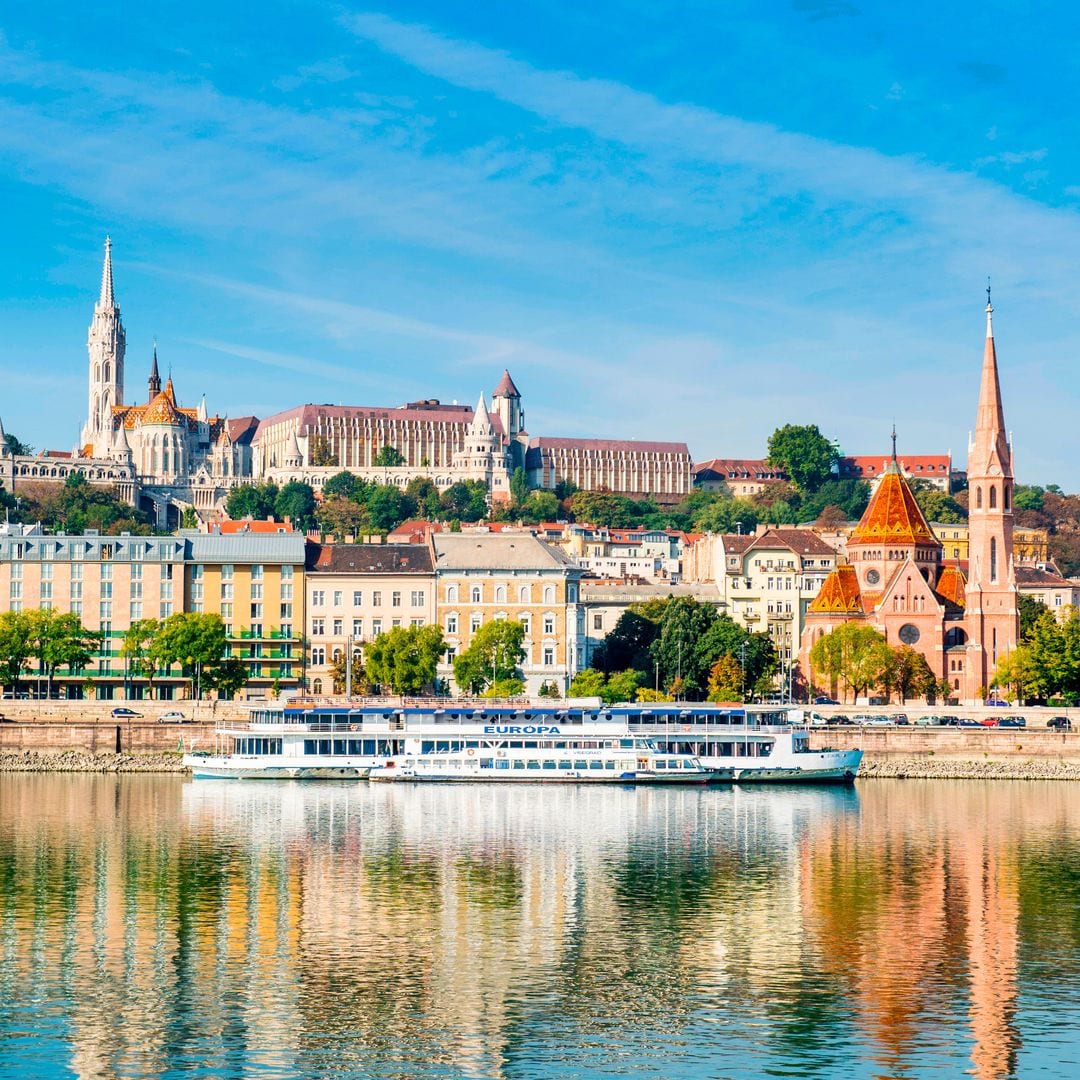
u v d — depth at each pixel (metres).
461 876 182.75
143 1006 132.00
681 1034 126.06
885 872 186.12
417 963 144.88
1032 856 196.50
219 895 171.12
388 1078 117.25
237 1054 121.44
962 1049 122.94
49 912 162.50
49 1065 119.19
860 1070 118.62
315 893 172.50
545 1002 133.62
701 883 179.62
